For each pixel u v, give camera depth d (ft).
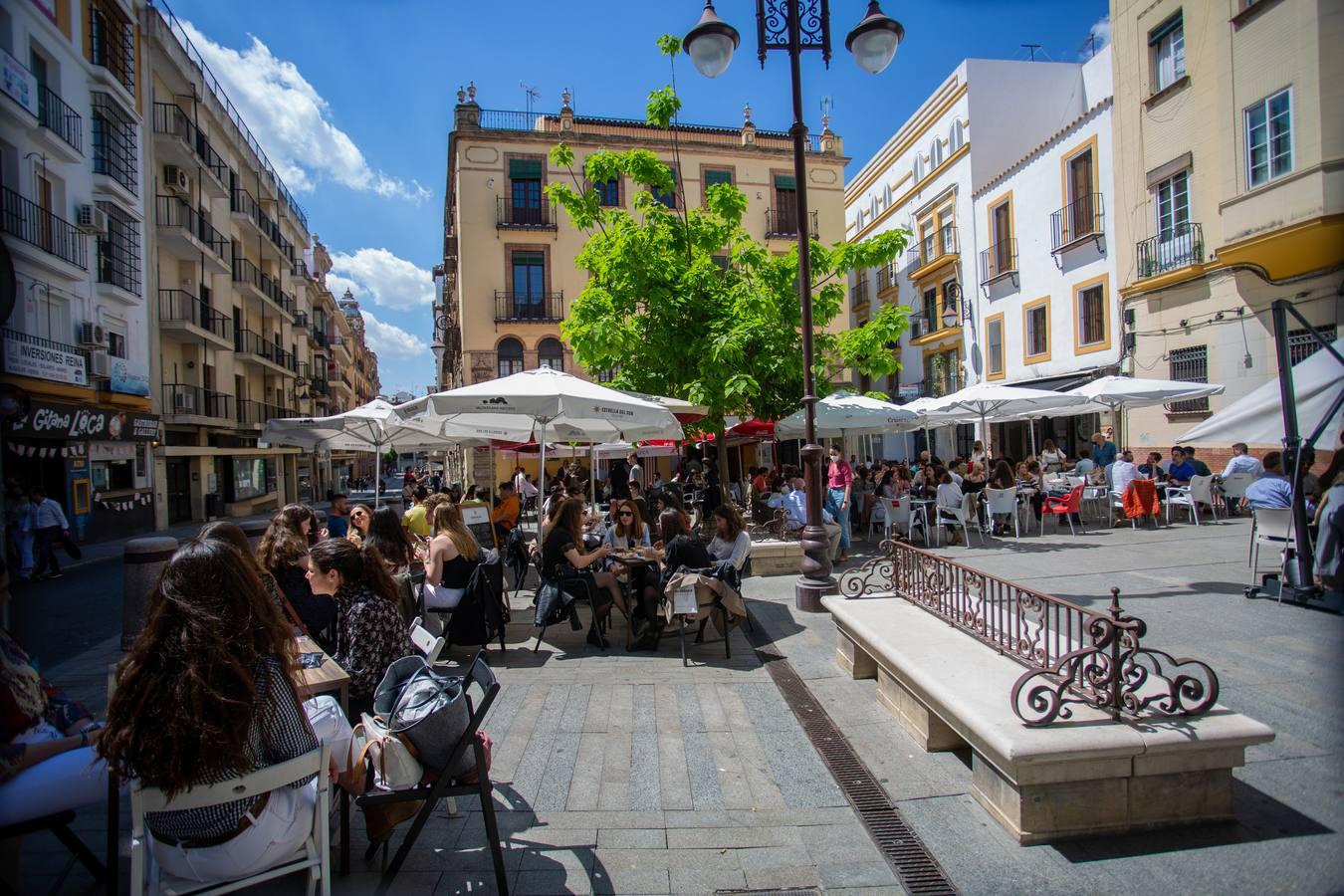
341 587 12.11
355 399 262.88
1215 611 20.84
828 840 10.28
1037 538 39.27
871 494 44.96
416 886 9.41
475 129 90.12
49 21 43.96
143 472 68.69
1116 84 55.36
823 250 38.17
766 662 18.97
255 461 108.27
